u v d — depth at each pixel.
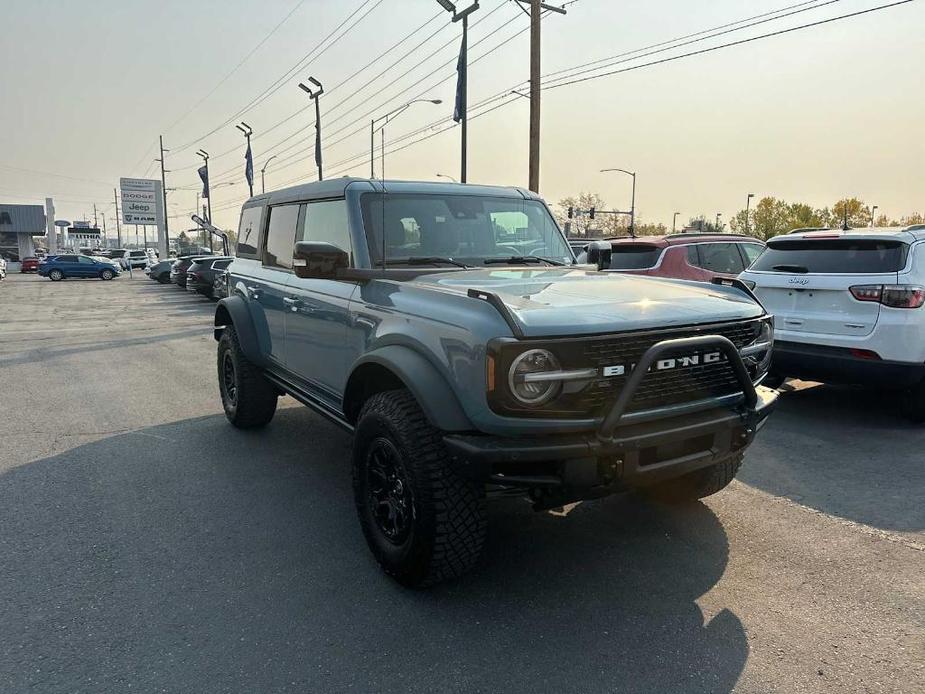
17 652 2.71
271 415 6.04
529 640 2.80
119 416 6.68
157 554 3.62
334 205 4.23
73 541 3.77
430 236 4.10
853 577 3.33
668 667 2.61
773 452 5.30
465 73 21.27
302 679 2.54
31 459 5.26
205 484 4.70
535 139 18.94
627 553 3.61
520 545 3.72
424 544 2.99
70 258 42.69
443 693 2.46
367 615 3.00
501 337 2.64
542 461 2.72
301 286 4.50
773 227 78.94
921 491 4.47
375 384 3.60
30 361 10.34
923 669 2.60
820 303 6.00
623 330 2.82
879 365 5.62
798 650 2.72
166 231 71.25
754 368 3.43
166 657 2.68
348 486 4.66
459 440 2.78
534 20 18.52
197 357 10.80
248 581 3.32
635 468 2.82
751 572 3.39
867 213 72.25
